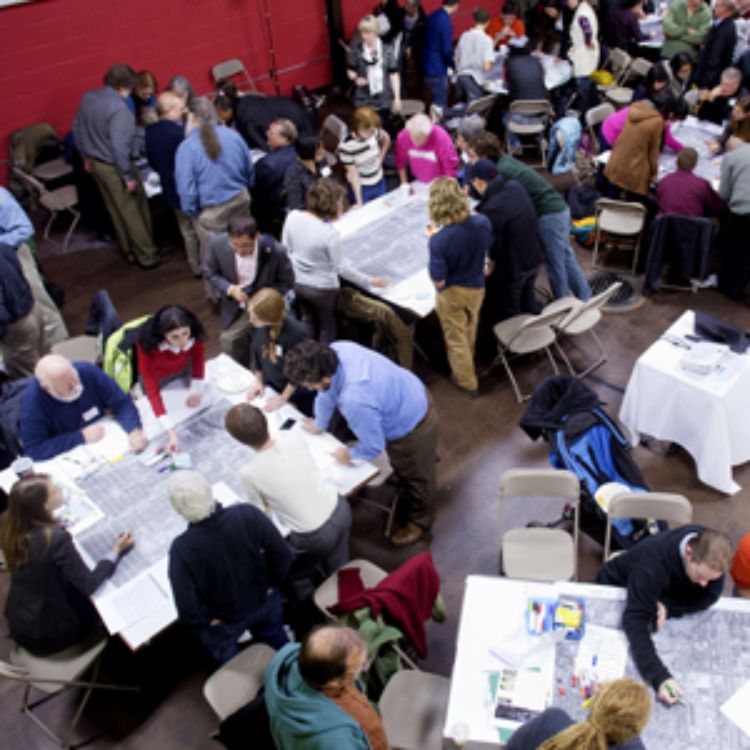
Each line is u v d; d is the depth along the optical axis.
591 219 6.40
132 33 7.76
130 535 3.13
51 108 7.55
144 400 3.91
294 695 2.34
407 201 5.61
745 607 2.85
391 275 4.84
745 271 5.56
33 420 3.56
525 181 4.98
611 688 2.21
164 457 3.53
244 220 4.06
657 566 2.78
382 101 7.48
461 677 2.73
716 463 4.15
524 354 5.36
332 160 6.75
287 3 8.76
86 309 6.25
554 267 5.27
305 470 3.07
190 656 3.66
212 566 2.74
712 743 2.46
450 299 4.50
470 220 4.27
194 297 6.29
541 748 2.23
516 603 2.95
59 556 2.91
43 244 7.14
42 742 3.37
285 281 4.37
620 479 3.89
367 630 2.85
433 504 4.21
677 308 5.72
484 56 7.72
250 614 3.04
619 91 7.91
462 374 4.94
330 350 3.17
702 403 4.07
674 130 6.54
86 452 3.57
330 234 4.41
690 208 5.42
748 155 5.18
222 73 8.44
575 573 3.56
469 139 4.91
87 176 6.74
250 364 4.74
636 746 2.23
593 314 5.02
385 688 2.94
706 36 7.60
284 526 3.23
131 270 6.71
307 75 9.41
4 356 4.96
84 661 3.13
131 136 6.00
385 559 4.05
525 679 2.69
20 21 7.04
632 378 4.34
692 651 2.72
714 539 2.65
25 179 6.96
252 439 2.91
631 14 8.37
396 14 8.74
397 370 3.54
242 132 6.61
